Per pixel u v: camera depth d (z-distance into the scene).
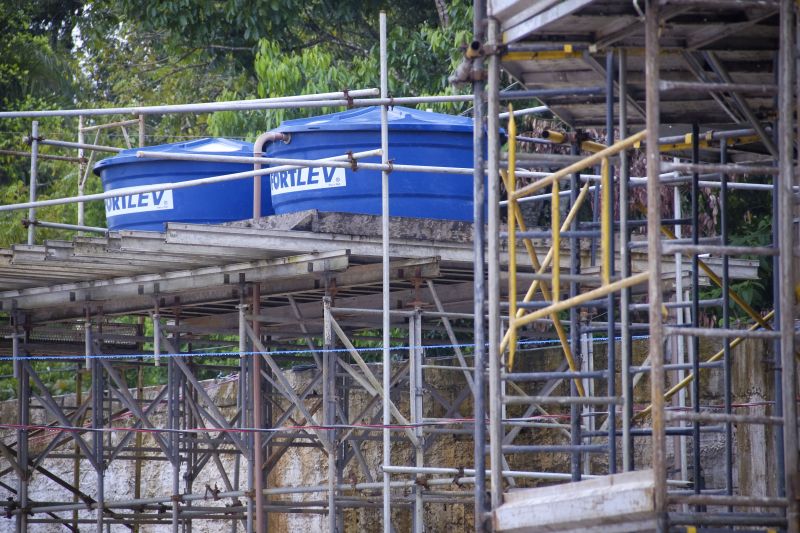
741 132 26.64
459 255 36.12
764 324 27.52
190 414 50.38
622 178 22.91
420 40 66.38
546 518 20.27
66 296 42.84
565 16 20.73
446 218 37.62
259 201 39.97
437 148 37.62
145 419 43.75
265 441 41.50
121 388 43.78
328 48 81.31
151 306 42.50
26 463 46.62
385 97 34.16
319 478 51.09
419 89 66.69
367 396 49.47
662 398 18.11
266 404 48.28
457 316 36.44
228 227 33.81
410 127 37.34
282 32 75.62
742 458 36.59
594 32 22.52
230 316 47.00
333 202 37.34
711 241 29.36
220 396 54.28
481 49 22.28
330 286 35.88
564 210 54.66
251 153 43.88
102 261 37.03
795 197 24.00
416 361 35.59
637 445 42.22
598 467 43.78
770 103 24.92
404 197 37.34
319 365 42.16
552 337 43.53
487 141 24.00
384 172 34.31
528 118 58.72
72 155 88.25
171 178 43.25
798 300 23.64
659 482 18.08
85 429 41.38
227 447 54.91
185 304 41.88
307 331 44.31
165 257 36.34
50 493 60.41
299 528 52.12
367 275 36.78
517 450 23.00
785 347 18.38
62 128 89.12
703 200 54.09
